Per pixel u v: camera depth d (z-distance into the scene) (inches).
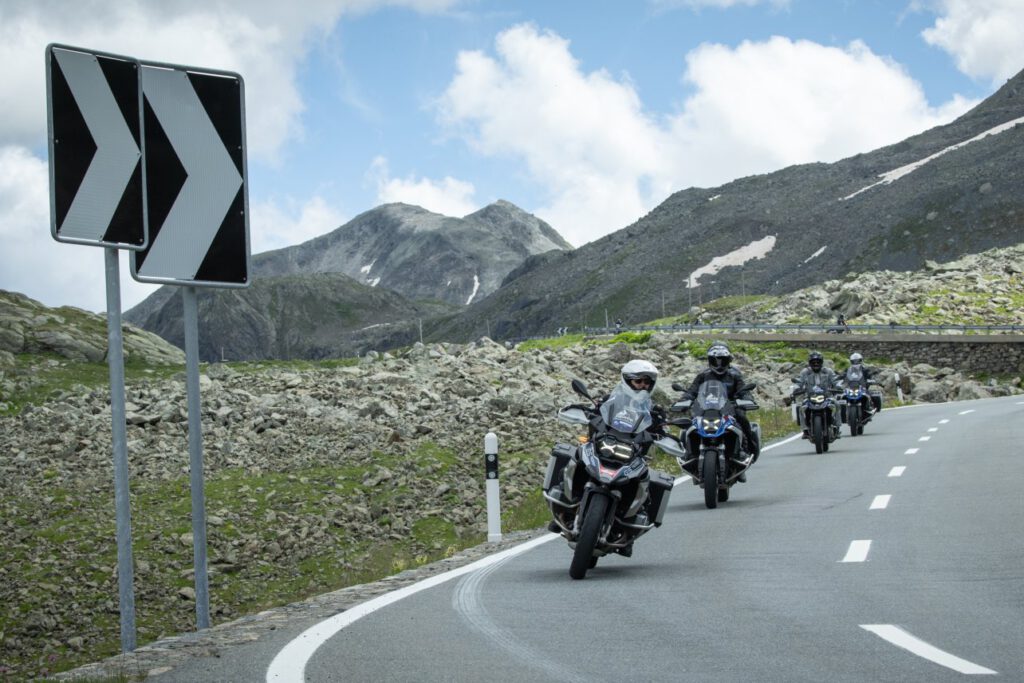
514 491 827.4
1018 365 2517.2
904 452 883.4
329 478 849.5
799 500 626.5
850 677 243.6
